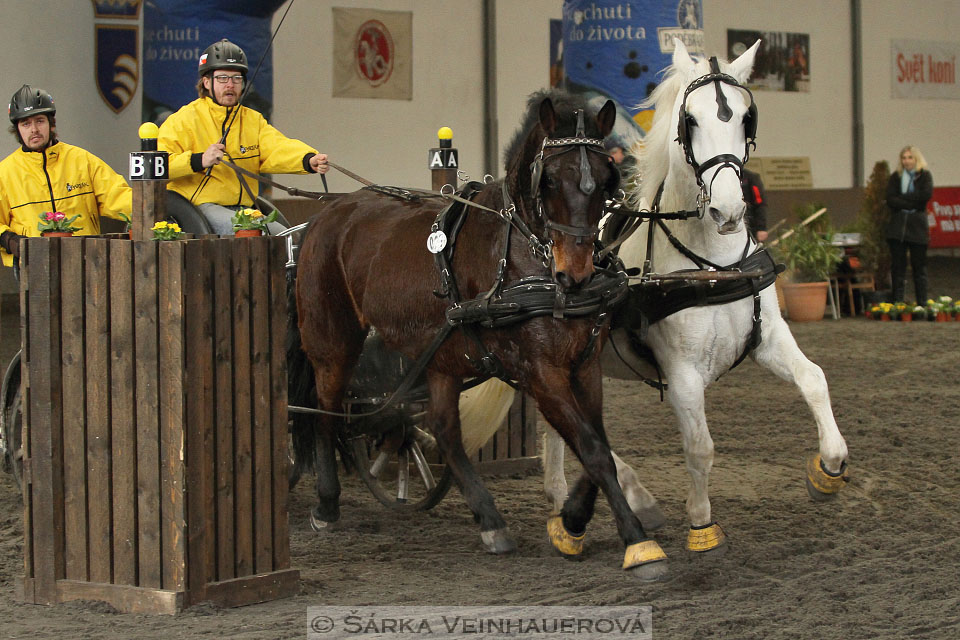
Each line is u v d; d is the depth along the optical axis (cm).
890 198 1727
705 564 585
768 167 2342
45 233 527
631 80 1276
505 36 2053
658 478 823
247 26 1329
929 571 568
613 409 1107
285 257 541
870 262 1769
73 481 526
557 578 571
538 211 537
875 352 1384
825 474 604
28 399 528
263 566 538
